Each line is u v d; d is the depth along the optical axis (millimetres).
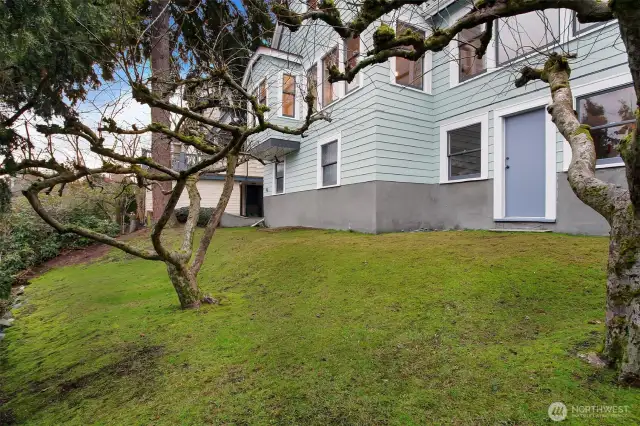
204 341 3240
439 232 7727
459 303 3395
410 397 2076
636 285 1880
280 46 11195
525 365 2205
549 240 5469
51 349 3701
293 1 3297
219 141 6168
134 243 10578
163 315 4141
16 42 2730
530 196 7016
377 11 2666
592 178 2170
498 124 7500
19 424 2400
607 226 5707
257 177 18469
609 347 2016
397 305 3576
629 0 1401
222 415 2104
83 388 2725
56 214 11539
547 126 6633
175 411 2199
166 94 3773
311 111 3672
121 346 3381
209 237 4773
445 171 8836
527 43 6852
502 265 4266
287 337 3129
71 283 7051
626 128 5551
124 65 2803
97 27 3211
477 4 2523
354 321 3334
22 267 9125
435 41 2633
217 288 5234
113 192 11453
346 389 2236
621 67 5543
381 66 8391
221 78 3691
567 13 6180
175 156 9555
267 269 5699
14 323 4898
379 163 8383
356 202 8969
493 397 1960
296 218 11820
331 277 4777
